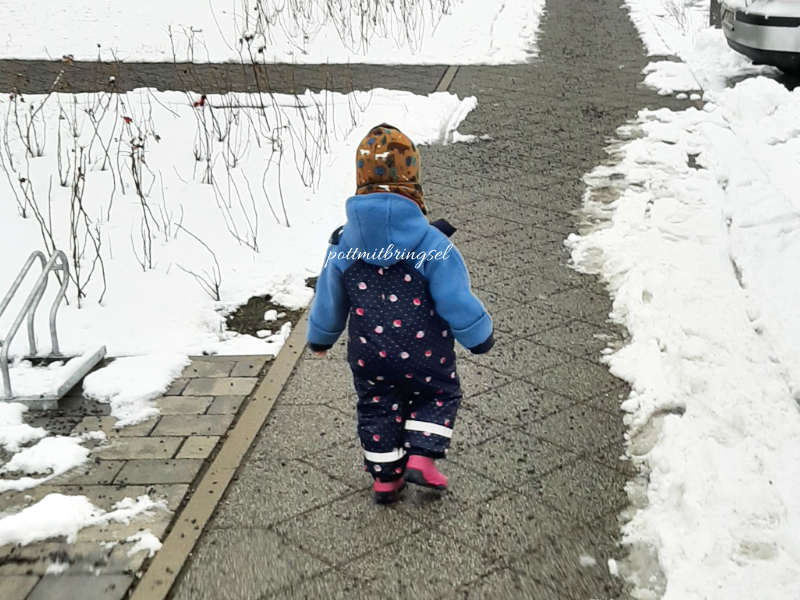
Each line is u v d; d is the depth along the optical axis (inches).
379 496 134.3
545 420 155.6
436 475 130.3
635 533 127.6
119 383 167.9
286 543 127.7
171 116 336.8
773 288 195.3
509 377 169.0
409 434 129.4
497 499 135.9
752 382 159.5
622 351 175.9
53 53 427.5
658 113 328.5
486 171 277.9
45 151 302.7
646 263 208.2
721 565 118.6
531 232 233.5
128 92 366.0
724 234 224.7
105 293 207.3
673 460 138.9
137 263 222.5
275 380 170.9
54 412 161.0
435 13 506.3
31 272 218.2
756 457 139.7
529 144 302.0
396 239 119.2
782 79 373.1
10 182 252.8
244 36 350.3
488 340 125.3
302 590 118.9
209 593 118.5
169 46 438.0
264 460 146.7
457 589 118.6
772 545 122.3
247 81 383.2
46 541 127.8
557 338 182.5
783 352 169.9
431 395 129.6
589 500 135.3
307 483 140.8
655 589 117.6
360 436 131.6
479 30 474.0
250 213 252.8
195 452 148.9
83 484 140.6
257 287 210.5
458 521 131.5
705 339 175.8
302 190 268.5
